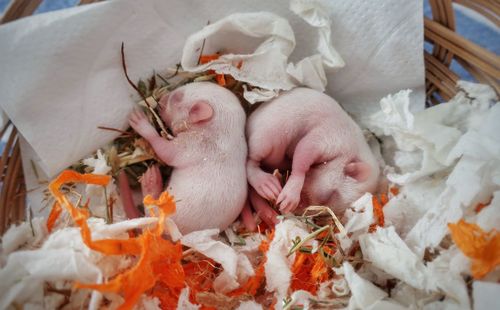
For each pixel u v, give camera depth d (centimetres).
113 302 14
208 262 16
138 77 19
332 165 18
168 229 15
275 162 19
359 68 20
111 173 18
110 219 17
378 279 16
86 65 18
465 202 16
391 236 16
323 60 19
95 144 19
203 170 17
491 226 15
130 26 18
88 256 14
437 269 15
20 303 14
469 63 19
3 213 18
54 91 17
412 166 19
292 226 17
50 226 16
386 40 19
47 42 17
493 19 18
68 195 18
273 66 19
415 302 15
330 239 17
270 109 18
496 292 14
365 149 18
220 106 18
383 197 18
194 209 17
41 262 14
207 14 19
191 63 19
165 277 15
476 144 17
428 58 20
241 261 16
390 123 19
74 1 24
